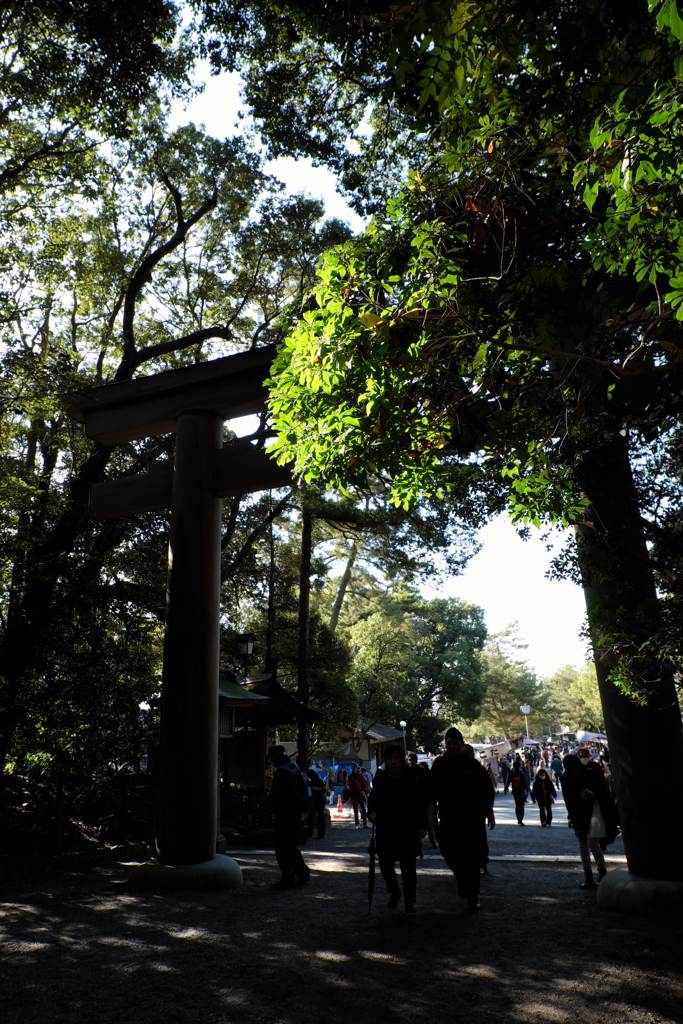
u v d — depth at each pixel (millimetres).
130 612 13016
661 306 4105
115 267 18688
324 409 4242
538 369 4883
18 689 11078
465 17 3408
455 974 5008
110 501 11164
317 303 4613
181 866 8680
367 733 37656
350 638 37938
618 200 3531
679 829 6816
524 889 7969
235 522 18484
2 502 11180
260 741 18297
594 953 5379
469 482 5703
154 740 13078
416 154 9008
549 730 94812
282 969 5262
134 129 15516
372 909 7164
